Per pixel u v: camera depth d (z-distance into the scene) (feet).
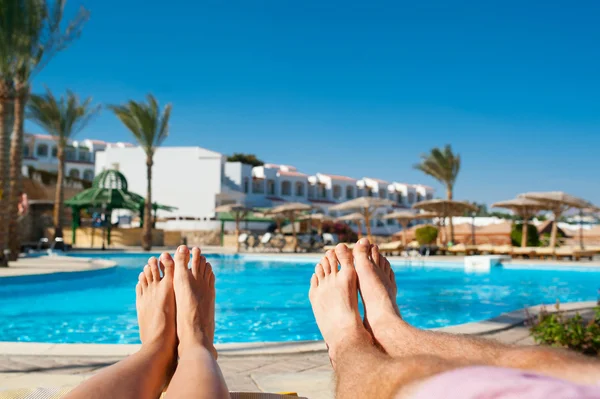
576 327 13.41
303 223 124.06
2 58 41.29
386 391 3.13
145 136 84.69
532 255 65.87
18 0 40.75
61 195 80.12
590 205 67.41
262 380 10.52
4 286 32.63
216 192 145.28
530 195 67.36
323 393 9.49
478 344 4.36
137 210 97.09
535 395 2.24
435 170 97.86
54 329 21.12
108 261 51.80
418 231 96.12
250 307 27.81
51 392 5.78
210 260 70.59
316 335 20.01
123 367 5.11
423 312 27.02
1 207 42.50
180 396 4.11
